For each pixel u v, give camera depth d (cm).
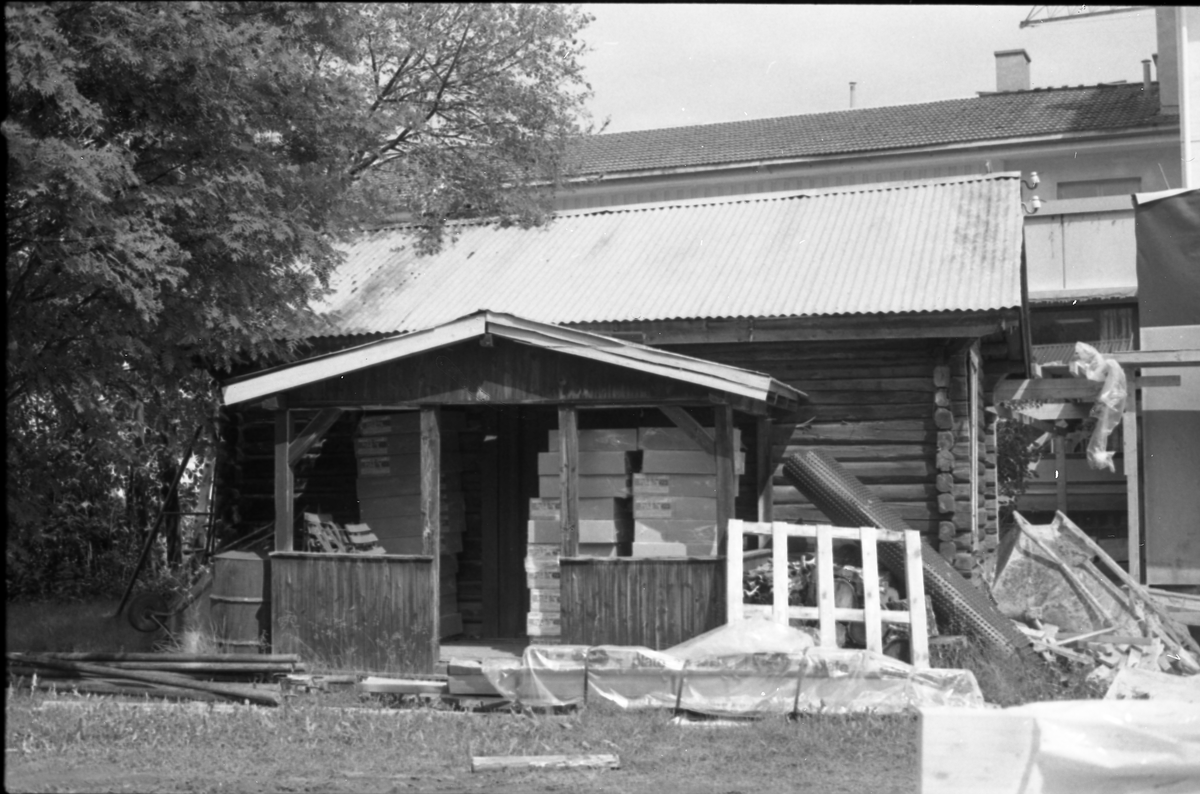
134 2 1250
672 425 1488
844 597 1195
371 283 1705
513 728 1019
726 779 864
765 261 1562
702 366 1170
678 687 1063
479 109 2011
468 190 1958
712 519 1264
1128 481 1603
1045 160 2941
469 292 1623
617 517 1308
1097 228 2481
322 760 930
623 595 1199
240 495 1642
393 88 1992
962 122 3108
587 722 1025
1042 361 2417
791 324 1400
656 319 1432
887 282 1441
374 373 1270
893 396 1411
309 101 1489
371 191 1739
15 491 1622
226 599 1308
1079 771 669
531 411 1550
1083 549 1362
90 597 1977
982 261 1457
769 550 1330
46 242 1252
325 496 1595
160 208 1306
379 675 1223
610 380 1211
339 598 1259
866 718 1003
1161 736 673
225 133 1365
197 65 1285
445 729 1028
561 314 1491
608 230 1772
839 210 1686
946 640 1152
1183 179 2150
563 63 2023
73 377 1425
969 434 1403
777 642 1074
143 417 1886
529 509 1388
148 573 2041
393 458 1423
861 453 1414
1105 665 1159
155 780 859
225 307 1409
